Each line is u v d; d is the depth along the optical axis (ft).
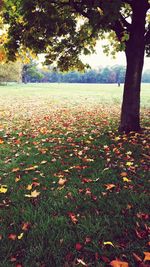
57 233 9.80
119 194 12.78
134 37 24.61
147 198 12.23
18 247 9.20
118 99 86.17
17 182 14.70
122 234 9.68
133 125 26.30
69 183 14.24
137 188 13.39
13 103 70.33
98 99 86.48
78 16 29.89
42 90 157.89
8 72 220.02
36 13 21.93
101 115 42.86
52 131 29.12
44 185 14.17
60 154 19.66
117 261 7.90
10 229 10.23
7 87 202.08
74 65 31.30
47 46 27.45
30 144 23.16
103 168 16.43
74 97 97.09
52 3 23.50
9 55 26.18
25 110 52.75
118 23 24.70
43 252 8.85
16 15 23.89
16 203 12.26
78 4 22.95
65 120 37.40
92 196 12.59
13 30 24.79
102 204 11.84
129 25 24.79
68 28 24.38
